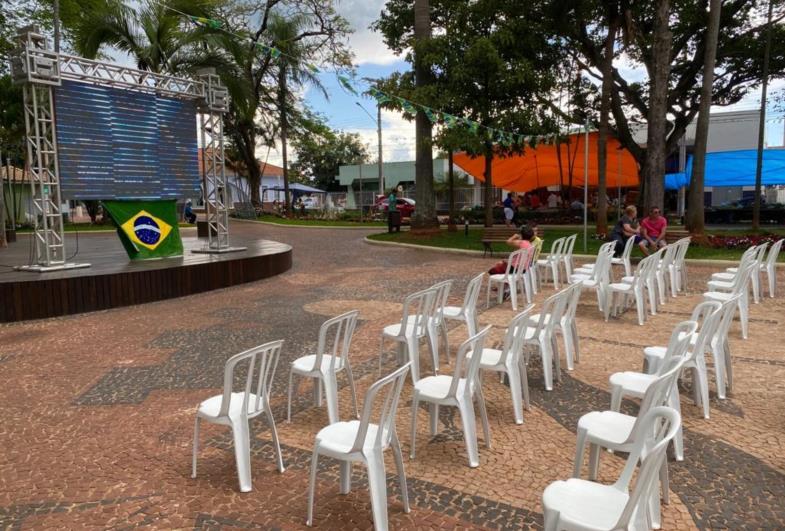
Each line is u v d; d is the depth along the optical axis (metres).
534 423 4.36
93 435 4.29
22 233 22.39
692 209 15.35
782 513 3.09
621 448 2.94
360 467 3.70
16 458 3.93
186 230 24.70
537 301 9.06
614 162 28.02
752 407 4.56
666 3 14.88
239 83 21.67
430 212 19.41
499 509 3.18
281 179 56.31
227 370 3.40
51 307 8.48
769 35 18.17
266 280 11.87
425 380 3.99
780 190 29.42
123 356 6.35
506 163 28.69
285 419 4.53
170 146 12.12
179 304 9.42
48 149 9.95
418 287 10.58
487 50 16.67
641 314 7.37
